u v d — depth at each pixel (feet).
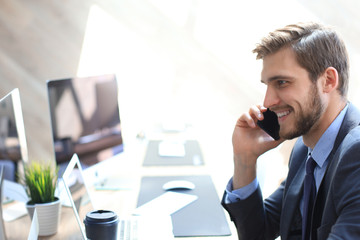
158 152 9.09
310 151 4.48
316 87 3.92
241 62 14.93
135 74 15.21
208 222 5.37
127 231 4.93
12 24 15.46
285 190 4.85
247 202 4.98
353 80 14.67
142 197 6.32
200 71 15.06
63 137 6.31
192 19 14.87
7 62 15.57
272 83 4.05
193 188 6.68
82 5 15.17
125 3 15.01
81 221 4.61
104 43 15.21
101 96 7.39
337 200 3.54
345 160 3.56
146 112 15.23
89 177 6.79
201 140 10.32
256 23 14.80
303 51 3.88
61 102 6.36
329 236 3.36
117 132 7.84
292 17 14.76
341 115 4.04
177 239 4.91
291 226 4.58
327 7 14.65
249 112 5.18
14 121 4.92
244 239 5.04
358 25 14.56
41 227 4.76
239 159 5.10
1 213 4.07
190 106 15.19
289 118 4.05
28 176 4.97
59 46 15.40
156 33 15.01
